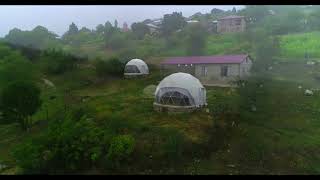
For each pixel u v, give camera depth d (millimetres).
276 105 24578
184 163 16250
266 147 17812
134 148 16594
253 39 35344
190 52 34594
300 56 35156
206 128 19797
